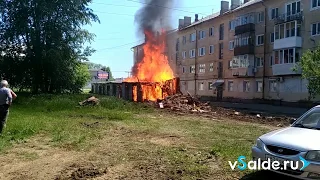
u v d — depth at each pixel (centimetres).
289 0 3061
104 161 614
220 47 4297
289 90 2981
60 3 2867
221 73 4266
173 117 1530
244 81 3741
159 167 569
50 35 2834
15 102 2025
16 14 2830
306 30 2853
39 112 1528
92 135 911
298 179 489
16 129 934
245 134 996
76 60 3156
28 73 2898
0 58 2861
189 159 628
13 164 588
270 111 2311
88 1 3036
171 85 2736
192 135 953
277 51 3138
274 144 475
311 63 1852
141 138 885
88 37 3136
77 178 502
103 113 1523
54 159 628
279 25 3111
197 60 4866
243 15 3769
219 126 1193
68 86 2983
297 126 557
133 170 550
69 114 1475
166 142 826
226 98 4100
